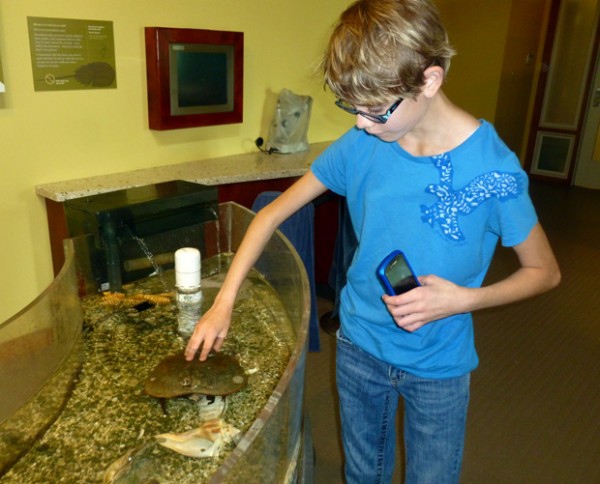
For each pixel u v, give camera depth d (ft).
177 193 4.95
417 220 3.16
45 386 3.45
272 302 4.43
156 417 3.21
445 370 3.45
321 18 9.63
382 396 3.82
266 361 3.71
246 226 4.99
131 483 2.70
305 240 6.27
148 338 4.07
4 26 6.00
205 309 4.43
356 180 3.46
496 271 11.71
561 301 10.18
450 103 3.04
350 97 2.66
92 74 6.88
